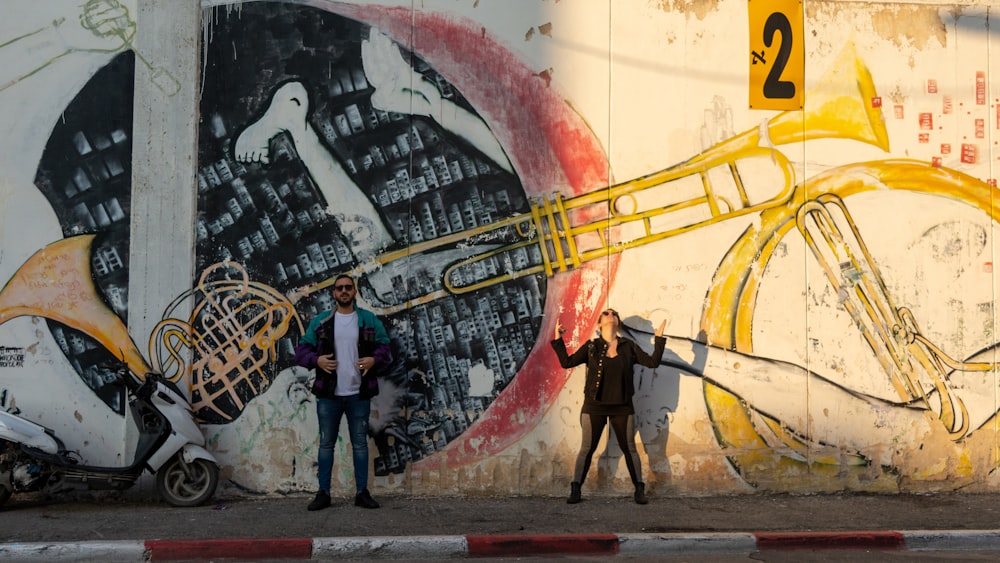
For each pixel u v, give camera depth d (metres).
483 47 8.70
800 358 8.77
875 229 8.88
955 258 8.90
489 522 7.53
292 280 8.51
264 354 8.46
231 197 8.52
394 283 8.56
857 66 8.91
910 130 8.91
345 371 7.99
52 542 6.70
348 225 8.56
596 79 8.77
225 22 8.59
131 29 8.52
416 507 8.08
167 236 8.45
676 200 8.77
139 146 8.47
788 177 8.84
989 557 6.99
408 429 8.52
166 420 7.92
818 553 7.07
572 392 8.62
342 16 8.65
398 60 8.65
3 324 8.31
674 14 8.84
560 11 8.77
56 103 8.44
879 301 8.84
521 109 8.71
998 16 8.99
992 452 8.87
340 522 7.46
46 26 8.46
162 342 8.40
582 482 8.33
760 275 8.78
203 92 8.55
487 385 8.58
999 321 8.89
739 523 7.59
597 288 8.68
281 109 8.57
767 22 8.90
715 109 8.83
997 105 8.95
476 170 8.66
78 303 8.37
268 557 6.75
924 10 8.95
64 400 8.31
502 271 8.64
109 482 7.86
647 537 7.08
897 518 7.83
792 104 8.88
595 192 8.72
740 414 8.71
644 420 8.66
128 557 6.64
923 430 8.83
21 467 7.62
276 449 8.42
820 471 8.74
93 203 8.42
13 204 8.37
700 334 8.73
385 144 8.62
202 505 8.09
